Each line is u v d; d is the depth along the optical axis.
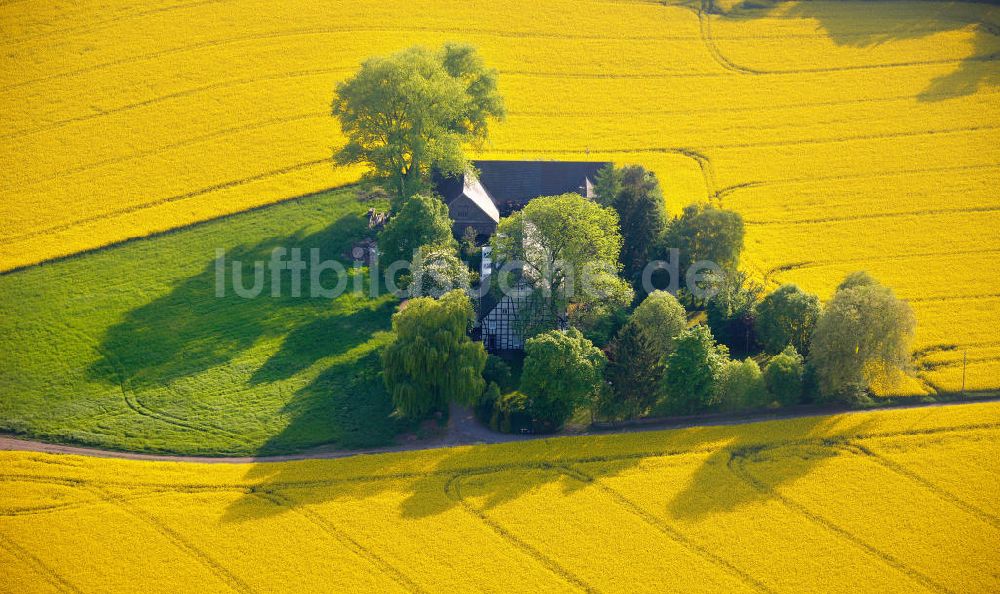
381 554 82.06
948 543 83.62
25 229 127.12
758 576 80.38
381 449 95.69
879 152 146.25
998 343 109.00
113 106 151.12
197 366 106.19
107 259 122.62
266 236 126.12
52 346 108.69
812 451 92.94
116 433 97.50
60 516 86.00
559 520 85.44
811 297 106.00
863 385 99.44
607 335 106.69
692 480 89.56
